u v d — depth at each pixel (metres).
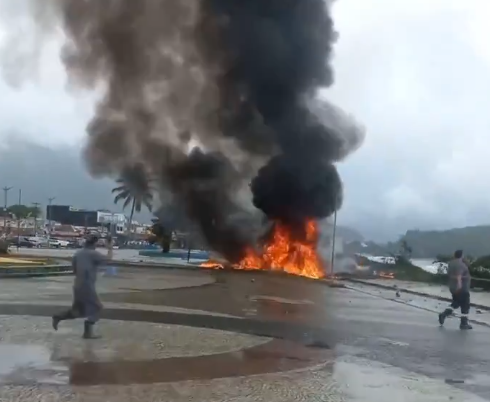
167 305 16.75
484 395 7.65
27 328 11.41
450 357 10.52
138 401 6.61
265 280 30.70
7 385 7.07
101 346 9.81
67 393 6.80
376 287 30.09
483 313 18.98
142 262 42.28
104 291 20.47
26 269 25.78
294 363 9.30
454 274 15.16
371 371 8.96
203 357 9.39
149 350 9.69
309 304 19.45
